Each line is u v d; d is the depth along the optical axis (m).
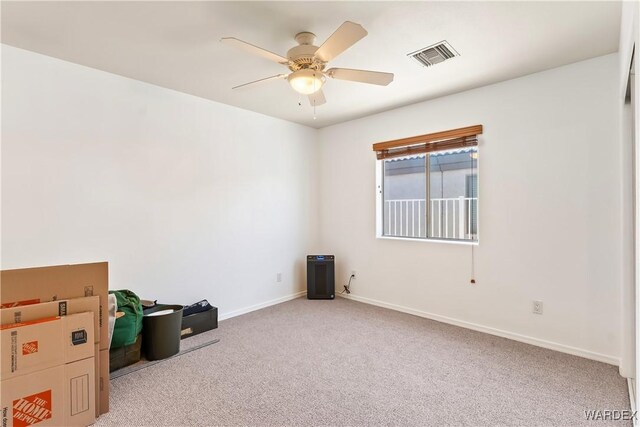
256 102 3.59
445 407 1.98
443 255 3.48
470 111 3.23
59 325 1.75
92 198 2.70
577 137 2.63
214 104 3.54
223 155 3.63
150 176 3.05
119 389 2.18
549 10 1.92
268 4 1.86
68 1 1.82
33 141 2.41
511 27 2.10
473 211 3.99
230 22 2.04
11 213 2.32
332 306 4.06
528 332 2.91
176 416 1.90
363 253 4.23
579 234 2.64
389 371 2.42
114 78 2.81
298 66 2.13
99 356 1.92
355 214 4.32
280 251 4.26
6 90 2.30
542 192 2.82
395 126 3.84
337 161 4.51
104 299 1.98
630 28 1.60
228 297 3.68
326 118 4.23
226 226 3.66
